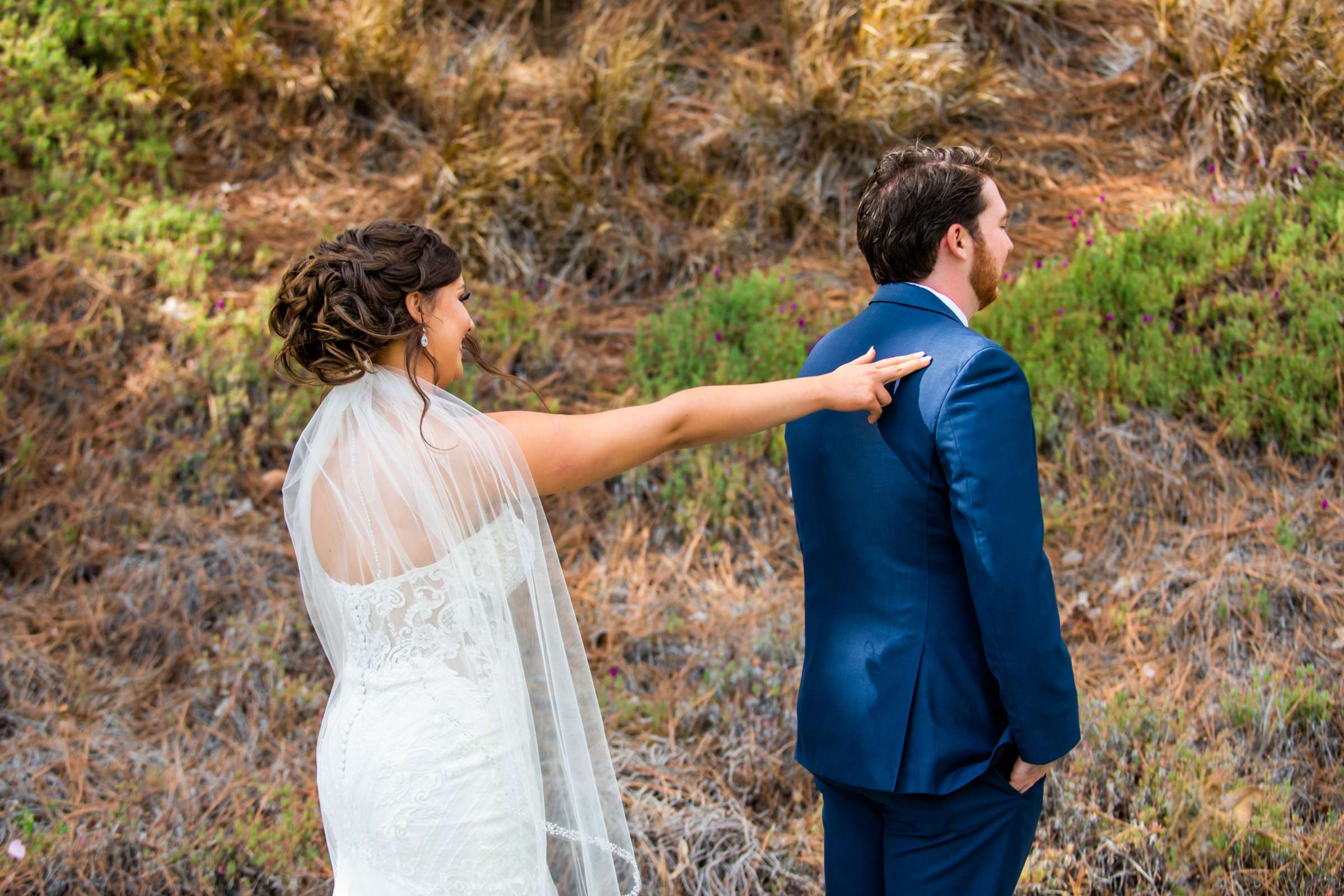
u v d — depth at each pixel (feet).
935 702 6.10
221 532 13.71
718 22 21.49
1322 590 11.05
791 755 10.62
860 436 6.26
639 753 10.82
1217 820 8.98
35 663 12.22
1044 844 9.33
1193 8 17.49
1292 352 12.84
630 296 17.38
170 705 11.99
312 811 10.16
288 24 21.07
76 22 19.53
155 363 15.31
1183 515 12.46
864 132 17.99
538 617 6.54
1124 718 9.99
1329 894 8.36
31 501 14.08
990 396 5.80
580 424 6.27
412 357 6.25
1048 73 19.08
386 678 6.13
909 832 6.31
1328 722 9.71
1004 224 6.57
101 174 18.15
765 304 15.34
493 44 20.56
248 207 18.25
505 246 17.35
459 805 6.03
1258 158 16.19
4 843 10.02
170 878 9.55
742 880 9.34
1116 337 14.02
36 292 16.12
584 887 6.70
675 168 18.39
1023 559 5.67
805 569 6.92
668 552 13.56
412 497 6.08
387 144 19.42
